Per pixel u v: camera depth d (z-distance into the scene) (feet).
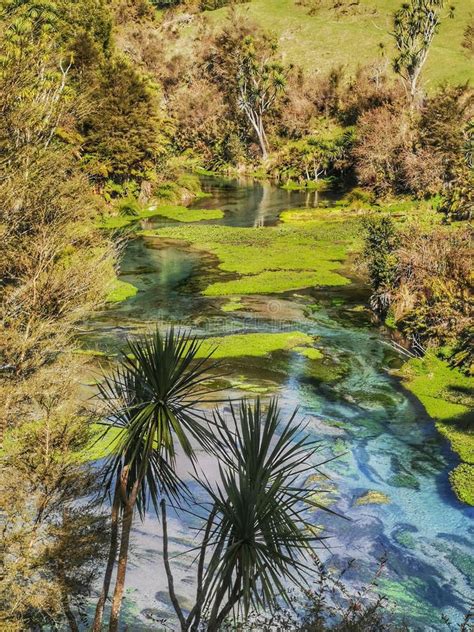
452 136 185.16
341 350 83.05
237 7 377.09
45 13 64.69
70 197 49.98
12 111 46.93
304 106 279.69
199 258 133.80
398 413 65.82
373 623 32.58
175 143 297.33
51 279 42.22
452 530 47.50
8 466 32.53
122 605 39.63
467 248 95.61
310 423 63.21
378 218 152.76
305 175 241.35
